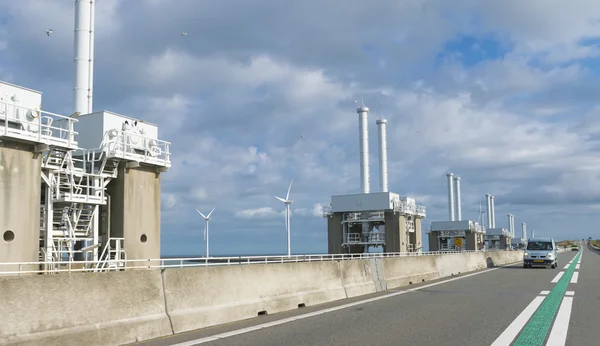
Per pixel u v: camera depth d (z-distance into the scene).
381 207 84.88
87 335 9.48
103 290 10.11
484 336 11.02
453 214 151.88
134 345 10.07
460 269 37.50
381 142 103.75
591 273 34.91
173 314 11.53
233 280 13.83
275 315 14.56
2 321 8.27
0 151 23.78
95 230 30.36
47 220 27.45
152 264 32.03
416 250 93.81
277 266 15.95
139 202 32.06
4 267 23.16
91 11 38.69
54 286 9.20
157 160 32.78
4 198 23.59
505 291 21.98
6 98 25.53
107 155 30.39
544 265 45.88
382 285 23.25
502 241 174.50
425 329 11.94
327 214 89.62
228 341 10.40
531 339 10.70
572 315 14.38
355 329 11.92
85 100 37.72
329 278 18.97
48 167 27.39
